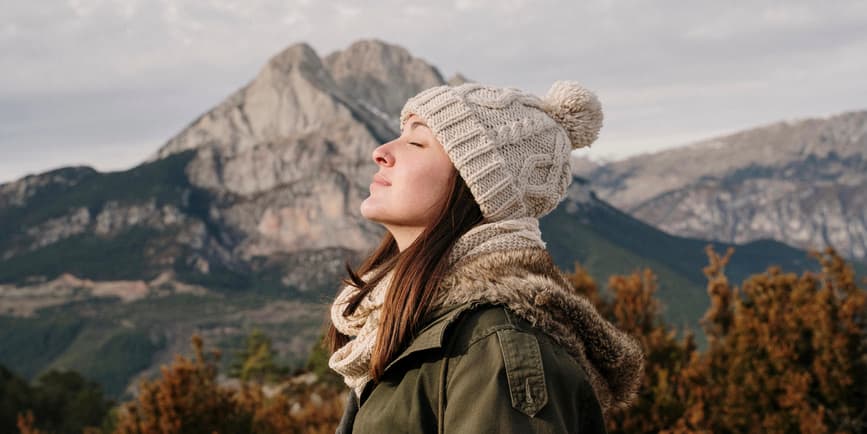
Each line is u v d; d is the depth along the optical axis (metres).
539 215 1.74
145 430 10.18
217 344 186.38
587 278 11.70
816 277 10.88
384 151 1.63
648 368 10.23
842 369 9.72
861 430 9.96
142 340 193.12
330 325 1.89
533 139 1.62
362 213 1.63
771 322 10.46
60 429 42.41
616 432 9.29
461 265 1.44
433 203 1.57
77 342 197.00
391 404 1.37
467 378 1.27
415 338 1.39
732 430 10.05
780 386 9.87
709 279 11.96
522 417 1.22
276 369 58.94
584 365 1.40
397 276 1.46
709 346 11.70
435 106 1.57
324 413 13.68
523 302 1.34
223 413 10.81
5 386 44.94
